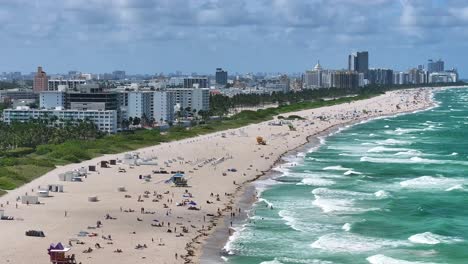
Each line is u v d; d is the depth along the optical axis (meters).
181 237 160.12
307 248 151.62
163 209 190.00
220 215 184.38
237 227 170.88
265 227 170.62
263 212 187.62
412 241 156.88
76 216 178.00
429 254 146.50
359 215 182.88
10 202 194.00
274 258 143.75
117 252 144.75
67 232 160.50
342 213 185.50
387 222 175.00
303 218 180.00
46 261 135.62
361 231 166.00
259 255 146.12
